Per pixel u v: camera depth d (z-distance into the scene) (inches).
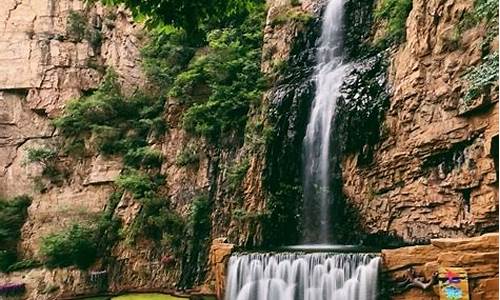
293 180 951.0
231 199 984.9
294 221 931.3
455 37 713.6
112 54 1428.4
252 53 1172.5
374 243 821.2
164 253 1013.8
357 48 987.3
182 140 1120.2
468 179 683.4
